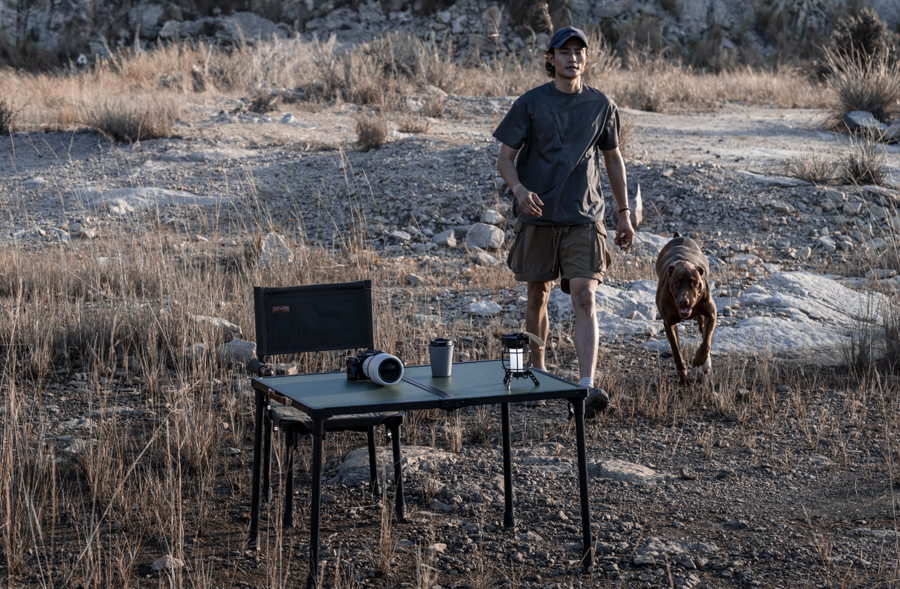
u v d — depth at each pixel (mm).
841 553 3473
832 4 33906
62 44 29375
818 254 9445
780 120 18047
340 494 4113
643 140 14938
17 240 9398
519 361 3389
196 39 30000
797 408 5289
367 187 11430
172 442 4496
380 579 3291
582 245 4934
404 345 6160
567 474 4363
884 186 11141
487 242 9648
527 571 3371
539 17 30375
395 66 19766
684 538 3645
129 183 11922
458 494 4102
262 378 3578
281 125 15453
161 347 6242
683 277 5188
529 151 5004
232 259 8539
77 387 5586
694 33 32438
